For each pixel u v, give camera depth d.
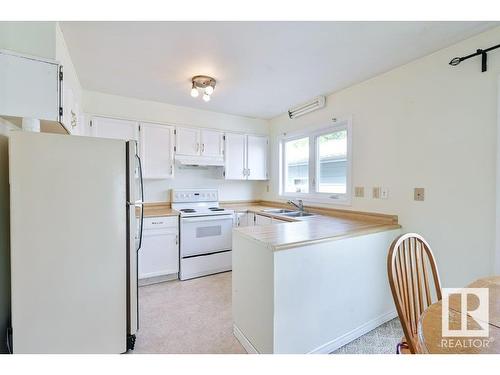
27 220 1.39
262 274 1.56
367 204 2.46
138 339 1.83
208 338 1.85
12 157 1.37
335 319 1.74
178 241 3.01
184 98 3.09
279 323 1.48
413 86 2.08
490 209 1.64
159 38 1.76
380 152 2.34
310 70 2.27
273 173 4.02
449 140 1.85
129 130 3.05
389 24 1.59
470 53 1.74
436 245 1.93
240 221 3.52
